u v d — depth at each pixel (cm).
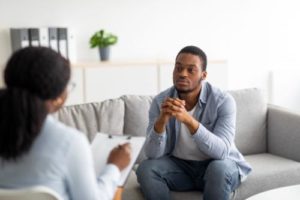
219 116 221
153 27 441
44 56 123
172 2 443
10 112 117
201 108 223
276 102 485
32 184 121
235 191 222
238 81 477
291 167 243
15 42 383
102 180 136
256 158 264
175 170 220
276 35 482
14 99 117
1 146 118
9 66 123
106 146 163
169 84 412
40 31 380
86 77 387
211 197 204
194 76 216
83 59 424
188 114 208
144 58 442
